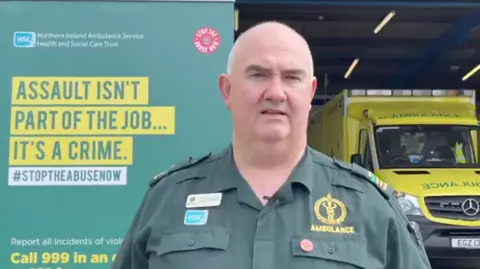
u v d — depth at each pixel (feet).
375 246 6.52
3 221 13.98
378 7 30.48
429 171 24.85
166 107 14.32
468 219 22.31
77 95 14.30
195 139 14.30
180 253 6.43
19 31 14.33
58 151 14.19
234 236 6.49
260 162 6.87
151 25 14.46
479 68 47.01
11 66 14.26
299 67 6.64
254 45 6.68
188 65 14.43
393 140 26.58
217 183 6.91
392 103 28.60
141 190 14.17
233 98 6.85
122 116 14.30
